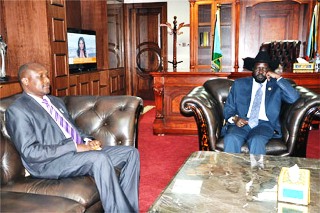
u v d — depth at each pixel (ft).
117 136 7.38
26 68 6.50
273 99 8.82
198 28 19.21
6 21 12.89
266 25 18.98
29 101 6.39
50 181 5.87
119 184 6.20
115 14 22.44
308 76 12.95
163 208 4.59
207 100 8.97
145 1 23.31
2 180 5.85
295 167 4.91
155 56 23.84
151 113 19.36
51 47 12.98
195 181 5.49
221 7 18.80
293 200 4.71
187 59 23.31
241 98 9.14
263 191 5.10
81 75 15.90
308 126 8.13
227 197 4.91
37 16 12.66
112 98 7.80
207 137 8.64
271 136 8.43
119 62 23.35
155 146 12.29
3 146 6.07
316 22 16.20
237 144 8.28
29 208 4.59
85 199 5.44
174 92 13.51
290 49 15.70
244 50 19.34
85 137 7.07
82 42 16.88
